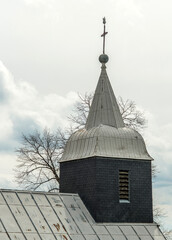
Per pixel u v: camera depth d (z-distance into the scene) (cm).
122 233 4878
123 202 5059
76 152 5216
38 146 6888
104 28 5472
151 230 5047
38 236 4403
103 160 5038
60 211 4781
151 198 5194
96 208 4928
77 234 4631
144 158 5191
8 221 4397
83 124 6812
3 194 4600
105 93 5350
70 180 5241
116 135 5175
